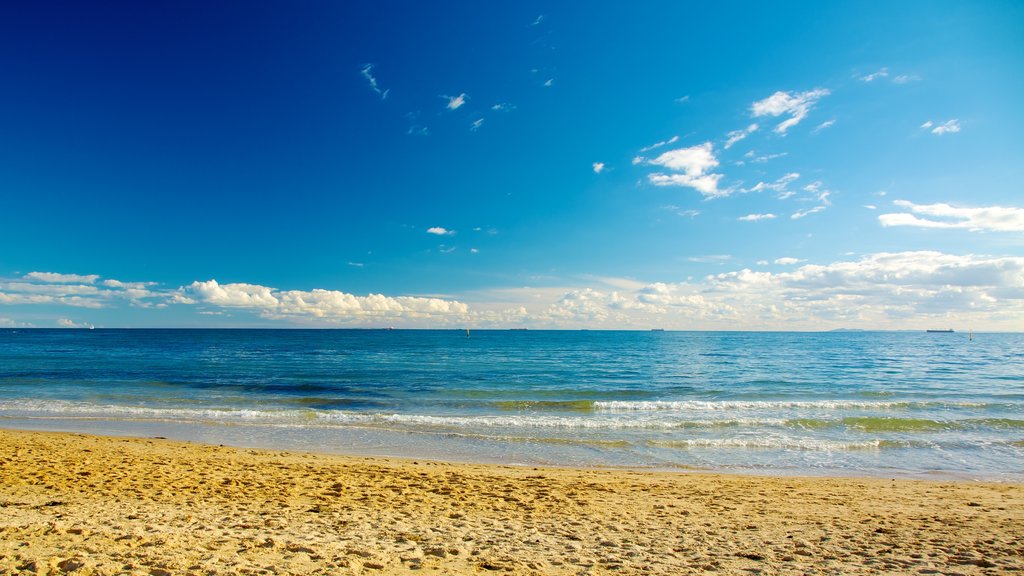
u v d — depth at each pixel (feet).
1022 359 219.82
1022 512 30.83
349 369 148.15
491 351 256.93
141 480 32.91
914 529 26.63
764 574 19.11
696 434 58.95
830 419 67.26
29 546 18.10
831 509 31.12
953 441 55.31
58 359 175.42
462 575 17.81
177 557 17.71
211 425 62.39
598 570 19.11
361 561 18.61
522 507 30.17
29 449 42.29
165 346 277.64
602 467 45.55
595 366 167.94
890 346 353.72
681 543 23.43
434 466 42.37
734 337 586.86
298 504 28.76
